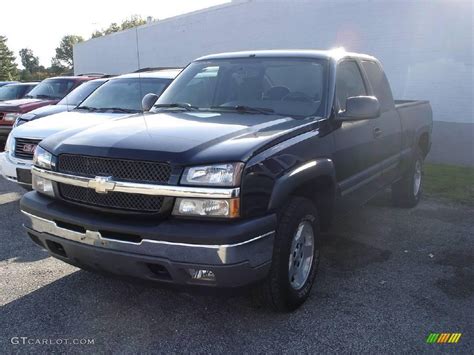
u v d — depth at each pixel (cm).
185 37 1830
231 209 302
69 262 358
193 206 304
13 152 634
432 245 521
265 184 321
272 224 322
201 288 311
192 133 347
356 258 482
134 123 389
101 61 2450
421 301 390
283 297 352
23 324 350
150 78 787
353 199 459
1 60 7125
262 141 335
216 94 462
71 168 346
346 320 359
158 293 398
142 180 314
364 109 413
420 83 1163
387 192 754
